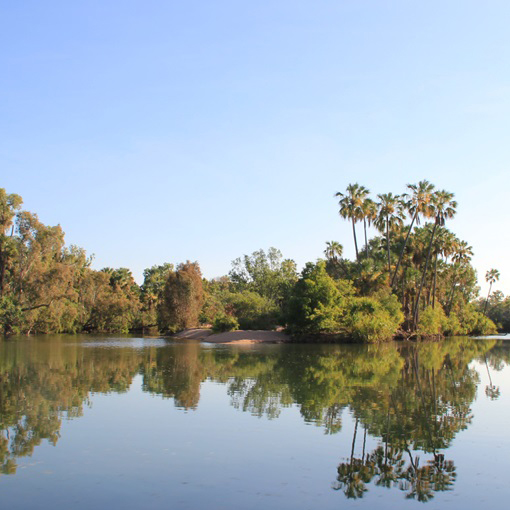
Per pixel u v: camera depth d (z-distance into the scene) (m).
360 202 69.88
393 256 75.19
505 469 12.81
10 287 76.44
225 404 20.16
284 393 22.97
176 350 48.03
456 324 87.81
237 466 12.64
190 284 84.12
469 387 25.92
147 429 16.08
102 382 26.03
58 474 11.93
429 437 15.68
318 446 14.48
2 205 74.75
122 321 97.88
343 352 46.56
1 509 9.95
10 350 47.22
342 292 62.16
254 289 107.62
